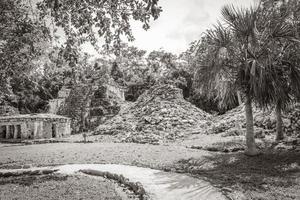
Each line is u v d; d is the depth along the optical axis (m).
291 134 14.61
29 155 15.59
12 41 7.98
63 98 44.00
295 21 10.80
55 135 32.78
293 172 8.41
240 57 10.80
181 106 27.41
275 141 13.62
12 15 7.65
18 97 45.16
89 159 13.06
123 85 58.66
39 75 10.41
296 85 10.88
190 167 10.14
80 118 38.94
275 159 10.23
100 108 38.69
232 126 19.59
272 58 10.34
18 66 8.80
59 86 49.31
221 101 11.95
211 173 8.92
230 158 11.08
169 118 24.08
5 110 41.28
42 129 30.98
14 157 15.15
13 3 7.55
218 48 10.62
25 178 9.57
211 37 10.91
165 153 13.48
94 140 22.77
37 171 10.69
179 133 21.42
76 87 42.03
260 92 10.30
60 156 14.50
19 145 23.31
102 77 42.72
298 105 15.98
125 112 30.80
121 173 9.39
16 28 7.59
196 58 11.57
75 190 7.29
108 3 6.91
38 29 7.79
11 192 7.38
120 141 20.58
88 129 37.53
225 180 7.91
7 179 9.66
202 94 12.08
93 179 8.83
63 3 6.91
